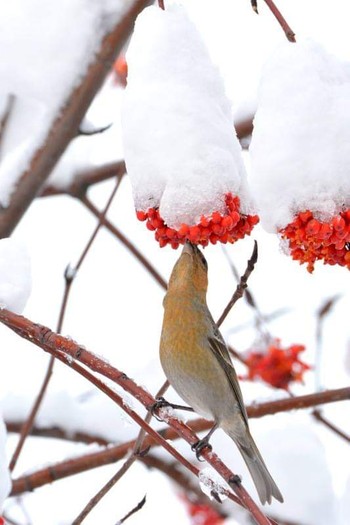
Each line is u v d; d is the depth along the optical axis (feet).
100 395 37.19
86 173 35.94
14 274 20.15
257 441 34.94
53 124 30.12
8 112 31.04
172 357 25.23
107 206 29.12
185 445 33.47
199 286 25.20
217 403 25.57
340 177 18.85
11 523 32.01
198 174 18.38
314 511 33.42
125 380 19.27
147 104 18.78
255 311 36.68
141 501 22.52
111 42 28.73
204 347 25.14
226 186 18.52
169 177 18.40
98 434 33.58
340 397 28.53
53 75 29.60
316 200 18.83
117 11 29.55
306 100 19.11
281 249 20.36
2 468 21.85
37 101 31.19
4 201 30.83
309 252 19.85
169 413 19.16
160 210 18.45
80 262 27.86
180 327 25.00
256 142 19.45
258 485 26.12
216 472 18.83
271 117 19.26
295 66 19.39
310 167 18.85
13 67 29.58
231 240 19.70
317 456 34.45
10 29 29.58
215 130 18.79
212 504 34.30
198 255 25.21
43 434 33.81
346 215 18.84
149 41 19.26
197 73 19.20
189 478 33.32
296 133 18.98
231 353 36.11
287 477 33.91
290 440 34.91
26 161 30.89
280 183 18.97
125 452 29.14
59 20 29.68
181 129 18.58
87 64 29.68
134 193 18.88
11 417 33.53
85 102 29.27
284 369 34.65
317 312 37.17
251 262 21.13
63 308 27.27
